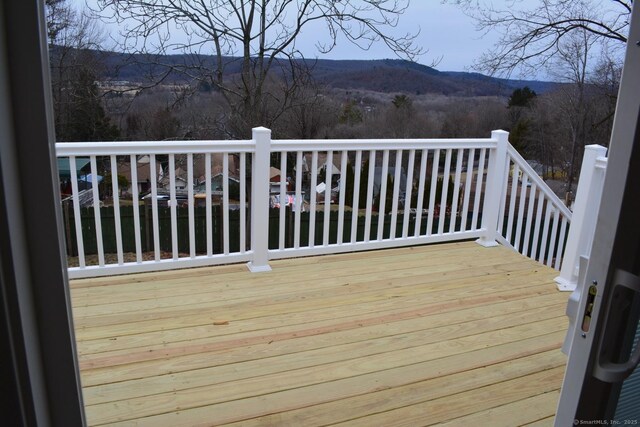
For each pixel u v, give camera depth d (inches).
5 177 21.2
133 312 110.3
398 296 124.2
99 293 119.5
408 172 154.5
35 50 21.3
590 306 30.3
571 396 32.3
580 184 129.3
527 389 86.2
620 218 28.1
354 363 92.5
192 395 81.4
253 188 133.3
